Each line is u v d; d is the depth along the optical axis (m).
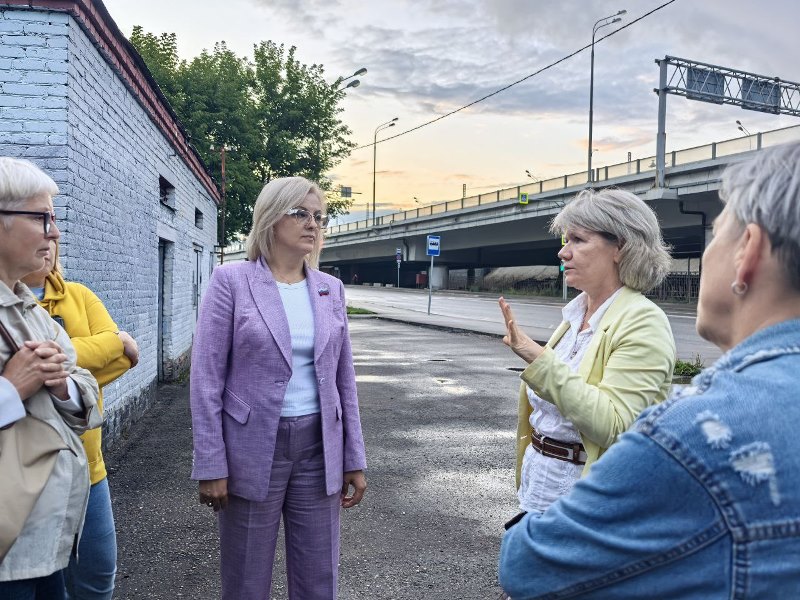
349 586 3.35
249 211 23.72
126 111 6.31
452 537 3.99
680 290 33.09
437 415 7.43
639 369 2.04
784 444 0.83
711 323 1.05
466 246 50.59
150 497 4.59
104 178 5.52
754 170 0.98
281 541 3.96
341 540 3.92
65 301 2.48
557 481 2.19
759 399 0.86
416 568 3.57
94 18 4.91
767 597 0.80
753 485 0.82
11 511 1.67
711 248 1.05
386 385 9.32
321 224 2.65
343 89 27.48
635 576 0.90
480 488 4.92
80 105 4.86
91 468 2.41
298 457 2.51
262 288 2.52
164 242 9.52
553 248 49.03
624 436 0.95
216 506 2.43
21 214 1.87
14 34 4.48
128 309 6.51
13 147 4.48
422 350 13.69
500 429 6.81
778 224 0.92
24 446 1.76
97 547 2.43
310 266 2.71
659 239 2.25
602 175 34.62
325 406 2.54
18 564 1.73
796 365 0.89
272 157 25.56
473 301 35.91
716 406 0.87
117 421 6.16
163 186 9.47
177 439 6.24
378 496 4.70
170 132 8.55
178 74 22.58
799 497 0.82
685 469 0.85
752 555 0.81
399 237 57.91
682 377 8.97
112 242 5.83
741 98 28.44
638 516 0.89
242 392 2.45
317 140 27.16
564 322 2.51
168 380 9.70
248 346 2.44
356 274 80.06
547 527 0.99
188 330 11.68
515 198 41.06
